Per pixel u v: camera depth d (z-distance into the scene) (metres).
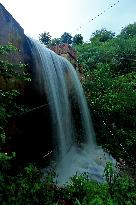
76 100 9.80
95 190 5.08
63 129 8.41
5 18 5.82
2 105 4.89
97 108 10.50
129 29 22.14
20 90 6.11
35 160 6.77
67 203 4.79
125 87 10.97
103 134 9.98
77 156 8.28
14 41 6.15
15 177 4.77
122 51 14.19
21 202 4.30
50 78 7.79
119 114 10.20
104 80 11.47
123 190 5.20
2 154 4.05
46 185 5.00
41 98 7.12
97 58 15.11
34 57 7.05
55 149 7.77
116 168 7.52
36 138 6.89
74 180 5.37
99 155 8.52
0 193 4.27
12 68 5.74
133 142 9.16
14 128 5.77
